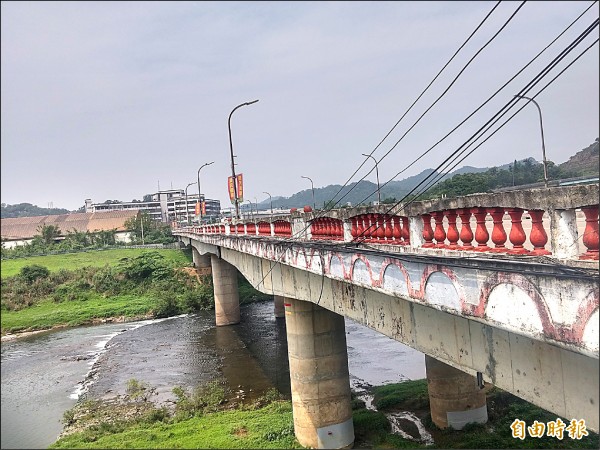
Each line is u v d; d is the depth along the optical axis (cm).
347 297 1488
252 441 1930
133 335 4459
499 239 763
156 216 19162
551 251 664
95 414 2464
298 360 1966
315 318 1947
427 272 902
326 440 1922
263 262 2384
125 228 11738
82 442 2030
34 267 6216
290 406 2352
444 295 859
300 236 1686
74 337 4522
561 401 733
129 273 6384
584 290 580
